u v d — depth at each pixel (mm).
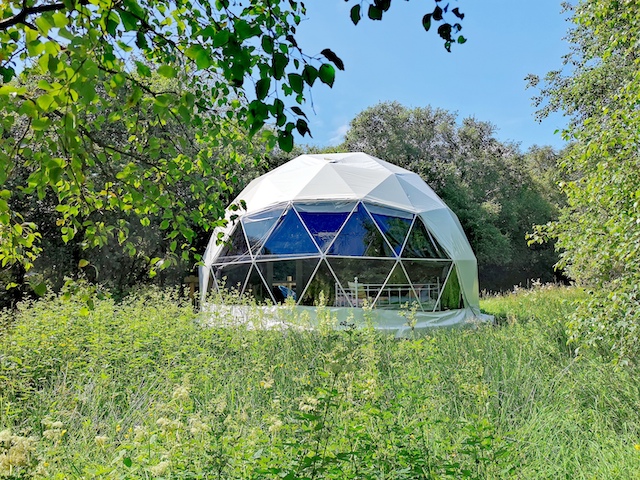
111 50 2184
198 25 3301
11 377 5012
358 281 12047
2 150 2305
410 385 4715
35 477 2445
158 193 3590
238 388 5047
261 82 1843
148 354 6133
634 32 5336
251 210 13633
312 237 12242
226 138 4152
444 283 13281
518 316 11000
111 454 3463
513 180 35969
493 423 4117
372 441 3039
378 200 13039
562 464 3611
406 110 33000
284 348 6805
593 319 4801
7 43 2018
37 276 4141
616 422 4480
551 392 5062
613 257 4910
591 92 13039
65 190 3445
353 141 32031
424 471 2969
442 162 32062
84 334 6816
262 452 2857
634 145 4805
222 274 13766
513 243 36000
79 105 2463
